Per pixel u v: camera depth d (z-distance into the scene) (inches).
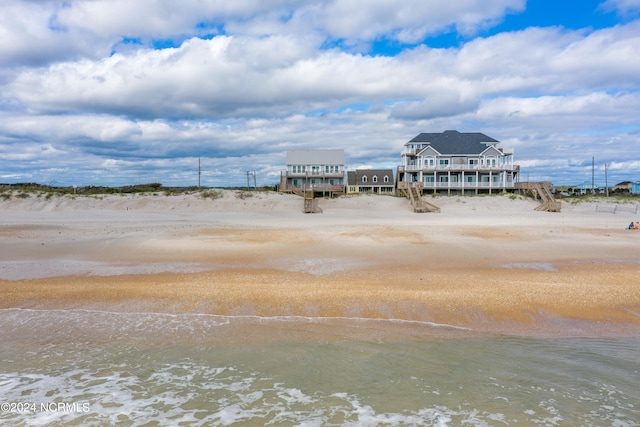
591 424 235.9
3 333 381.7
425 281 565.3
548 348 351.3
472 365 314.8
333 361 322.3
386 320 419.5
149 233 1009.5
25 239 902.4
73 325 402.6
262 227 1185.4
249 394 271.1
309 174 2625.5
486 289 518.6
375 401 261.4
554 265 679.7
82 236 948.6
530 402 259.4
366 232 1022.4
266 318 424.2
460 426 233.1
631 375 297.4
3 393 272.4
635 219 1545.3
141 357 331.3
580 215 1745.8
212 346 353.7
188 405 257.8
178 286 535.8
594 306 456.1
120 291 512.1
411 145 2714.1
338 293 499.2
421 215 1745.8
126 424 237.3
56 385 284.2
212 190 2146.9
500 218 1579.7
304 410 251.0
